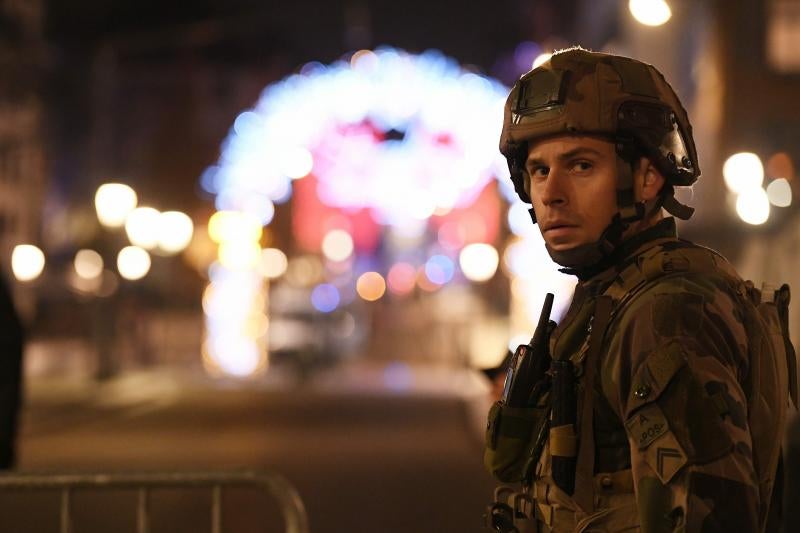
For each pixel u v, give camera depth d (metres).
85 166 50.81
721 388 3.17
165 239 43.25
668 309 3.27
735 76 37.44
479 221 67.19
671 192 3.59
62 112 49.19
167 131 92.25
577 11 65.88
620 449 3.36
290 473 18.81
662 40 43.41
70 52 50.66
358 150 66.62
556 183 3.53
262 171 72.62
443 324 61.53
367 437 24.59
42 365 46.94
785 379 3.56
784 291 3.70
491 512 3.68
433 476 18.50
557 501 3.45
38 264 41.16
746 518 3.12
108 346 37.75
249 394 37.12
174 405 32.78
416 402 34.25
